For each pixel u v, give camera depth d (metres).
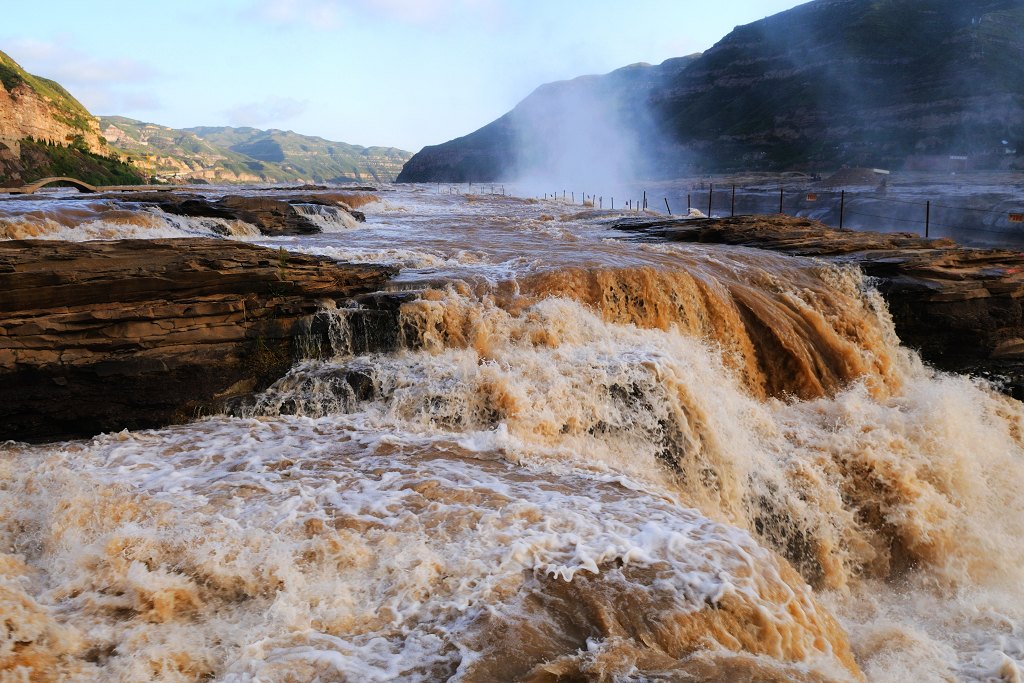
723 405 11.65
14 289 9.92
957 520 10.94
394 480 8.13
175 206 20.67
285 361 11.47
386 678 5.07
